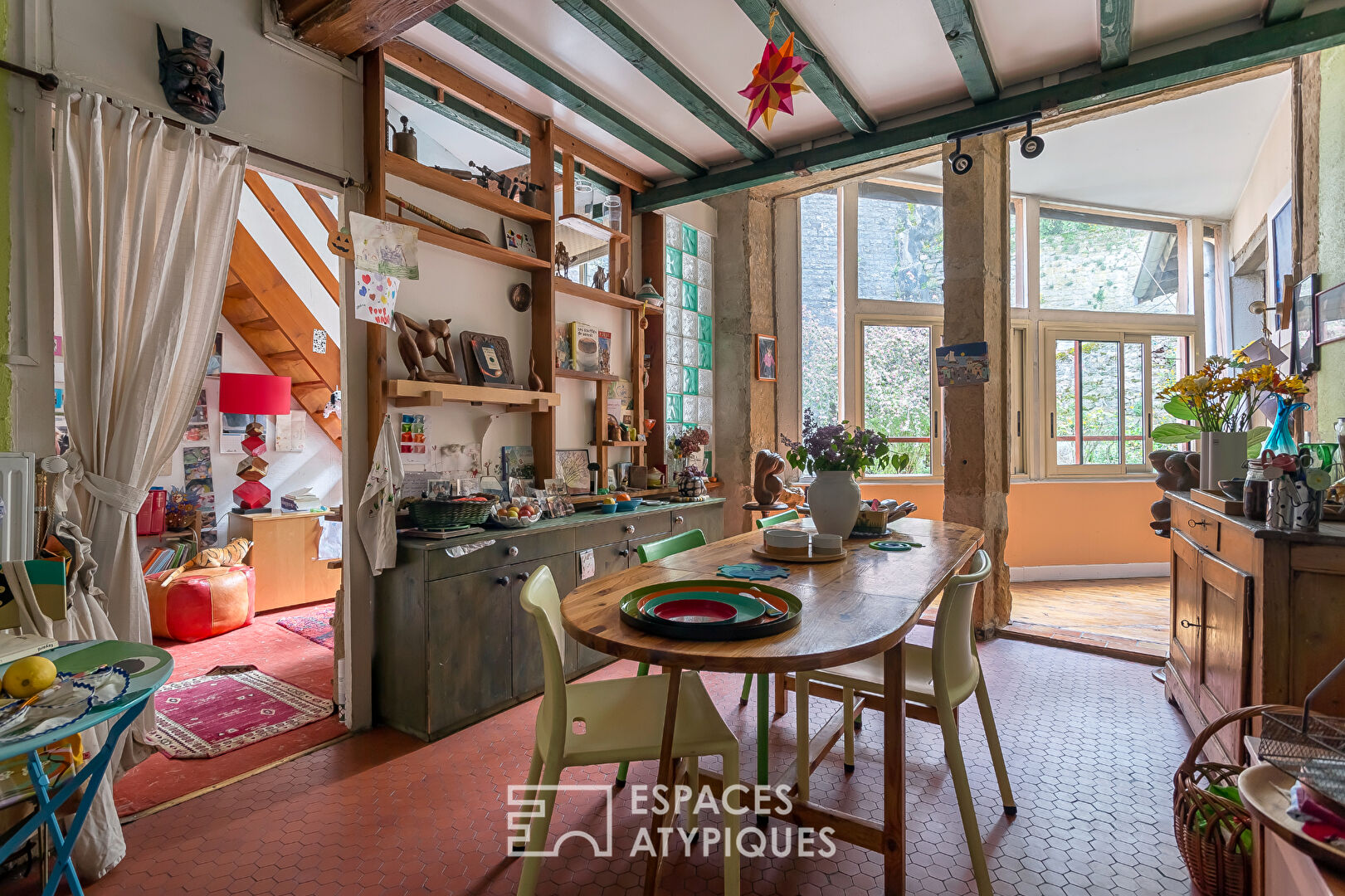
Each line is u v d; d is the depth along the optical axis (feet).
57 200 6.12
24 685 3.94
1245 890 5.08
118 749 6.21
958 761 5.44
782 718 9.12
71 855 5.50
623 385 13.52
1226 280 18.72
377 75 8.56
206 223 7.11
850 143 11.25
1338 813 3.13
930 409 17.28
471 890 5.61
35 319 5.99
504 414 11.05
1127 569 17.90
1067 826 6.51
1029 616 14.14
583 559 10.52
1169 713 9.21
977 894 5.55
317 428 16.40
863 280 17.16
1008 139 13.00
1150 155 15.74
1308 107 10.79
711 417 15.74
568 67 9.75
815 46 8.91
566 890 5.62
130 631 6.44
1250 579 6.39
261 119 7.60
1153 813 6.73
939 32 8.72
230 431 14.83
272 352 15.39
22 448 5.92
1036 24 8.46
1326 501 6.87
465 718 8.77
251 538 14.26
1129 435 18.30
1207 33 8.51
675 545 7.84
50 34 6.07
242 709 9.36
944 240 12.62
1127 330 18.28
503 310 11.00
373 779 7.45
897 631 4.48
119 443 6.48
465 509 8.87
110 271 6.33
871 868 5.94
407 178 9.25
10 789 4.61
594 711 5.47
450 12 8.23
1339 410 9.64
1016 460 17.83
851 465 7.88
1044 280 18.16
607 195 13.48
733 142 11.51
